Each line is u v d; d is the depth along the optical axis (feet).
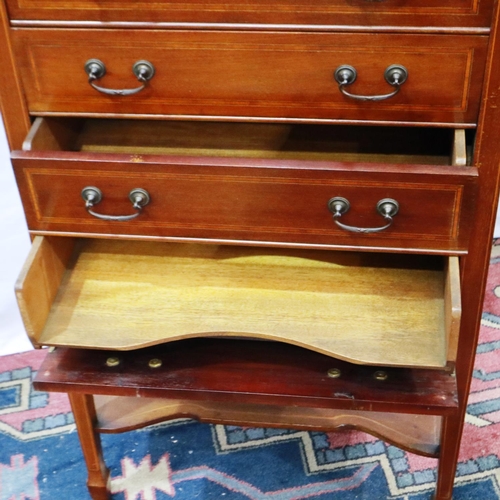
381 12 2.87
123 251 3.82
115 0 2.95
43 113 3.30
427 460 4.74
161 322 3.50
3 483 4.72
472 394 5.09
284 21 2.93
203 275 3.69
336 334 3.41
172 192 3.22
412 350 3.33
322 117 3.18
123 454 4.86
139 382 3.63
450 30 2.87
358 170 3.04
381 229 3.18
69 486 4.70
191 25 2.98
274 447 4.86
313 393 3.57
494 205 3.22
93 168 3.16
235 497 4.60
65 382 3.62
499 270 6.10
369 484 4.63
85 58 3.12
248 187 3.16
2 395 5.26
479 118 3.03
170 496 4.62
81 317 3.54
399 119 3.14
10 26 3.05
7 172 5.00
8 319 5.56
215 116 3.24
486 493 4.54
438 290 3.56
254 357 3.75
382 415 4.23
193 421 5.04
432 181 3.03
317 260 3.73
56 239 3.59
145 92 3.19
